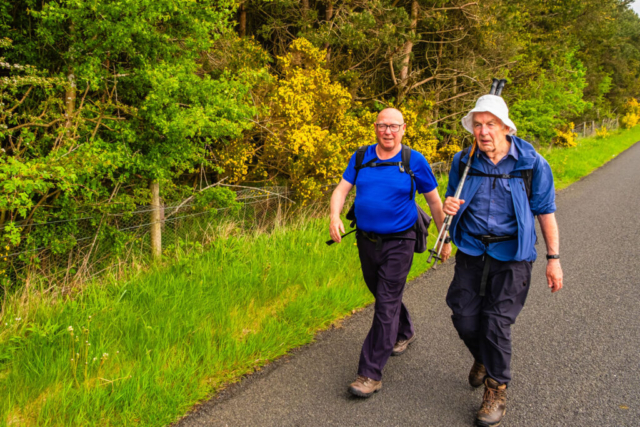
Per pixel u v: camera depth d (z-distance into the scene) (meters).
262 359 3.19
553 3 16.39
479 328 2.70
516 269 2.58
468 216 2.66
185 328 3.38
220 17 5.00
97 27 4.00
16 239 3.37
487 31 11.23
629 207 8.24
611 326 3.70
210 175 7.16
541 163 2.53
